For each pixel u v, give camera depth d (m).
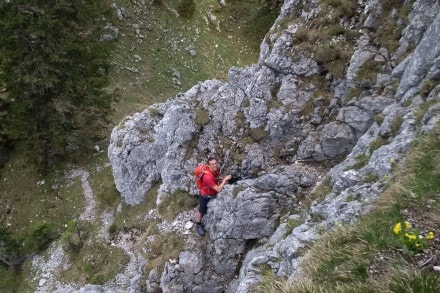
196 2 38.91
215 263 13.76
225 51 36.19
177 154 16.52
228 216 13.43
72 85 22.47
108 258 18.22
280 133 14.72
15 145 26.25
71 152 24.98
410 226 6.69
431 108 9.92
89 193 22.55
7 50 20.91
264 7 37.00
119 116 27.78
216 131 16.11
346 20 14.37
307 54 14.50
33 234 20.48
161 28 34.69
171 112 16.86
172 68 32.91
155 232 16.16
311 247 8.45
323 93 14.27
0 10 20.11
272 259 10.41
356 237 7.14
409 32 12.59
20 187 24.55
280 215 12.84
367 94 13.02
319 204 10.95
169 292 13.71
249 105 15.60
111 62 30.50
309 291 6.45
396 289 5.45
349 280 6.21
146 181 18.98
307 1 15.25
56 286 18.62
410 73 11.62
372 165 10.30
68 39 21.78
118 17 33.38
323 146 13.55
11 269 20.22
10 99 23.94
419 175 8.00
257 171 14.78
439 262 5.77
